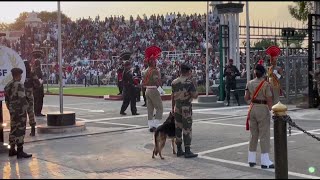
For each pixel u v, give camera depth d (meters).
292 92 30.89
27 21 57.25
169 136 13.02
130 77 23.83
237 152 13.87
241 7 31.98
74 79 60.59
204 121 21.23
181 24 57.00
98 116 23.75
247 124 12.16
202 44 50.56
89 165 12.09
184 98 12.88
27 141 15.92
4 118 24.14
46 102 34.09
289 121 10.41
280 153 10.25
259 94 11.80
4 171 11.57
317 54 29.92
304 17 32.09
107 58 62.22
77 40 65.75
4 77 14.59
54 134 17.27
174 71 47.66
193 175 10.88
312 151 14.07
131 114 24.33
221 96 30.05
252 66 32.19
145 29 61.78
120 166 11.93
